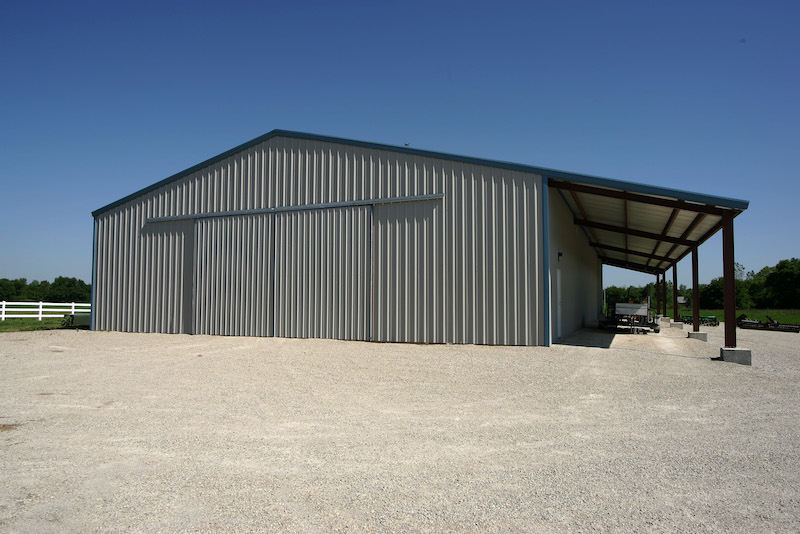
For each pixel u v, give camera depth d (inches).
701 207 443.8
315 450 186.1
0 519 127.9
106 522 126.6
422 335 510.9
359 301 543.8
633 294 2142.0
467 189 504.1
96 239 717.9
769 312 1876.2
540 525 126.3
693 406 261.3
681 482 156.3
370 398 276.4
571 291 705.0
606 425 223.1
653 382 327.3
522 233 479.5
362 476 159.8
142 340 565.3
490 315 486.6
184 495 143.9
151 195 682.2
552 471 165.3
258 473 161.9
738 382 331.9
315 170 580.7
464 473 162.9
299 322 572.4
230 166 631.2
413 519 129.1
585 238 888.3
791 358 481.4
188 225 651.5
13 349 484.4
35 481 154.5
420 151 525.3
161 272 664.4
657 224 647.1
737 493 148.0
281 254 589.9
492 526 125.6
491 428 217.5
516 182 485.7
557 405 261.3
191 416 235.5
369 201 547.5
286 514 131.6
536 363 395.2
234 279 614.2
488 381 326.0
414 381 325.7
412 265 521.3
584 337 644.7
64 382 318.7
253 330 596.4
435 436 205.0
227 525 125.0
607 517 131.2
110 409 248.7
